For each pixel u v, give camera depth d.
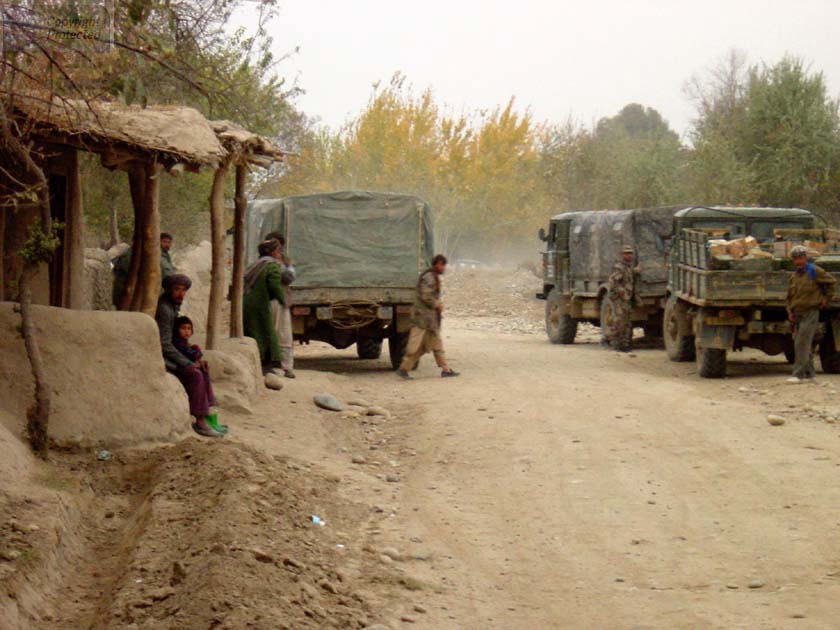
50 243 8.69
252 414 12.73
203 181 25.19
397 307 18.94
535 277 42.66
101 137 10.30
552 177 51.44
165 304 10.99
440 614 6.59
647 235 22.41
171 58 8.48
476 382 16.94
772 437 11.97
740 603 6.77
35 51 8.30
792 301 16.17
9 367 9.30
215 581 6.08
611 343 22.69
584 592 7.07
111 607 6.02
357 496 9.59
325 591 6.70
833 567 7.49
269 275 15.33
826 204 40.25
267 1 8.62
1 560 6.39
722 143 40.69
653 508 9.23
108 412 9.63
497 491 9.97
